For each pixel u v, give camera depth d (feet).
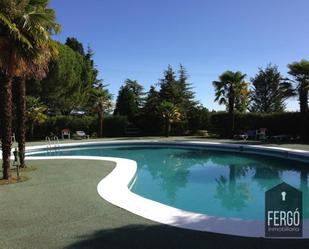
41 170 43.42
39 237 20.18
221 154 74.90
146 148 90.02
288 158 63.21
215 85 109.09
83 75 138.92
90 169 44.01
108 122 124.77
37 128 112.06
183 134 129.18
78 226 22.11
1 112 36.22
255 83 189.98
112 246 18.80
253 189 40.88
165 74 169.78
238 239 19.60
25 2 33.17
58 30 36.55
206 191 40.09
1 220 23.41
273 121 101.65
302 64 86.89
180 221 22.97
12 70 33.81
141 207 26.48
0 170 43.32
